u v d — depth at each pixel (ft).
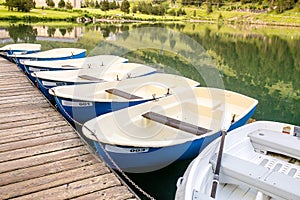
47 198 6.67
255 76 29.50
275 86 25.96
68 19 71.10
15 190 6.91
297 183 6.73
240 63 35.99
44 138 9.50
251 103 12.94
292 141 8.96
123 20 70.44
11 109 11.91
